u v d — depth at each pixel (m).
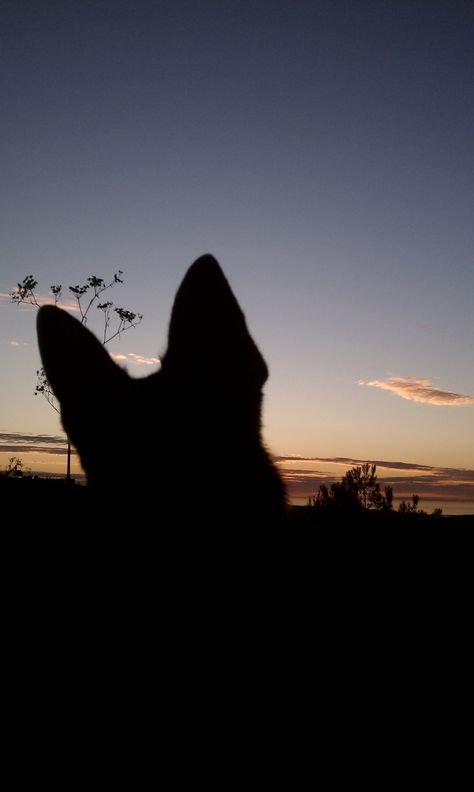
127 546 0.47
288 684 0.49
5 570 1.71
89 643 0.49
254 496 0.49
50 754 0.52
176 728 0.45
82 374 0.49
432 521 3.46
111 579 0.47
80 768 0.48
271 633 0.48
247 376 0.50
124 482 0.47
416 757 0.60
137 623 0.47
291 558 0.52
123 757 0.46
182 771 0.45
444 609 1.54
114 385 0.50
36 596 1.28
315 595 0.57
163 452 0.47
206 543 0.47
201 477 0.47
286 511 0.52
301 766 0.49
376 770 0.54
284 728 0.48
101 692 0.47
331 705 0.54
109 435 0.48
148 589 0.46
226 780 0.45
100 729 0.47
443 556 2.40
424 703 0.75
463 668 1.01
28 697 0.72
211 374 0.50
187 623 0.46
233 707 0.46
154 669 0.46
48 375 0.48
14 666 0.87
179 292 0.51
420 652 1.04
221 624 0.47
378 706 0.61
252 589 0.48
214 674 0.46
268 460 0.51
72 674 0.52
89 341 0.50
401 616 1.30
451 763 0.61
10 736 0.61
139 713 0.46
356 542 2.31
